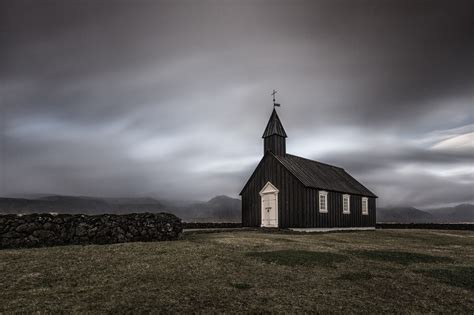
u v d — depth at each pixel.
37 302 7.85
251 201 36.47
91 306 7.65
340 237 24.50
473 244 21.44
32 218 16.39
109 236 17.80
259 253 14.28
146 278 9.99
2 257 12.60
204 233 24.98
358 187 42.97
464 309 8.27
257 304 8.09
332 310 7.92
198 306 7.82
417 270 12.09
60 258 12.56
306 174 35.19
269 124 37.06
